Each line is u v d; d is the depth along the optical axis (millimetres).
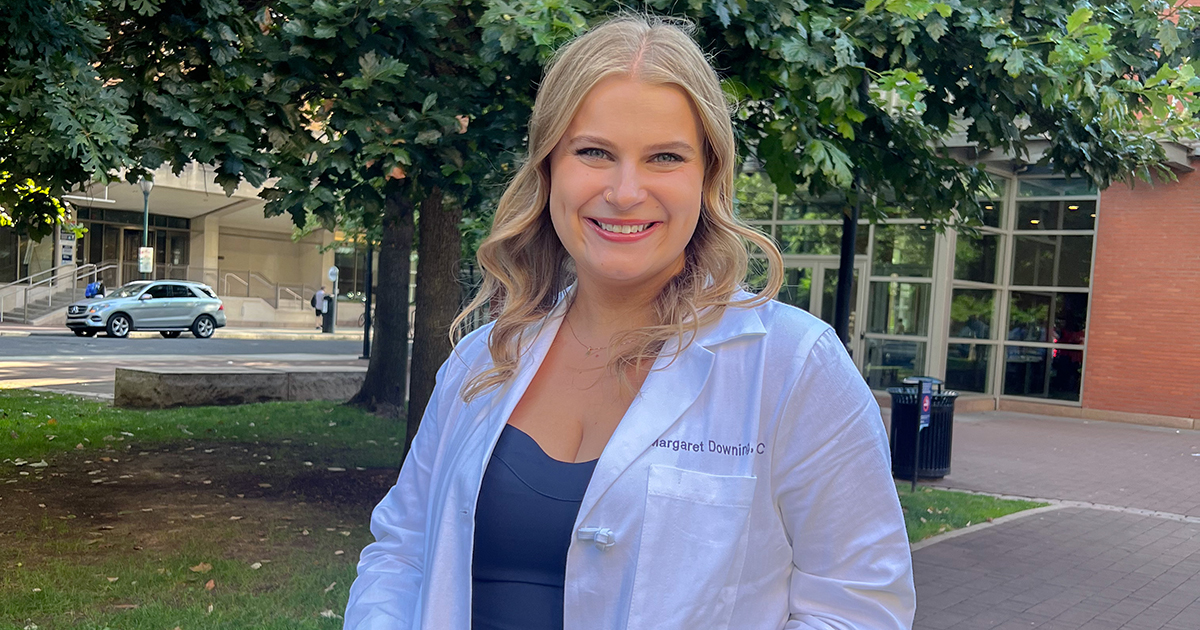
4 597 4785
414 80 5457
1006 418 16609
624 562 1145
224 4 5398
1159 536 7895
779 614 1185
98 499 7137
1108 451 12992
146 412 11953
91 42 5250
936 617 5461
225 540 6051
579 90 1254
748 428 1172
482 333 1538
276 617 4578
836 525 1152
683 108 1258
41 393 13805
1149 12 5703
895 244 17016
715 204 1311
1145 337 16453
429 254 8430
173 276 39875
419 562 1466
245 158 5055
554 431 1305
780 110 4934
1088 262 17047
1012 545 7309
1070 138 6273
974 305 17547
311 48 5047
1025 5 5664
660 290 1355
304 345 30406
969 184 7133
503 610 1239
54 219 7473
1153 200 16359
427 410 1565
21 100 4820
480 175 5137
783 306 1249
